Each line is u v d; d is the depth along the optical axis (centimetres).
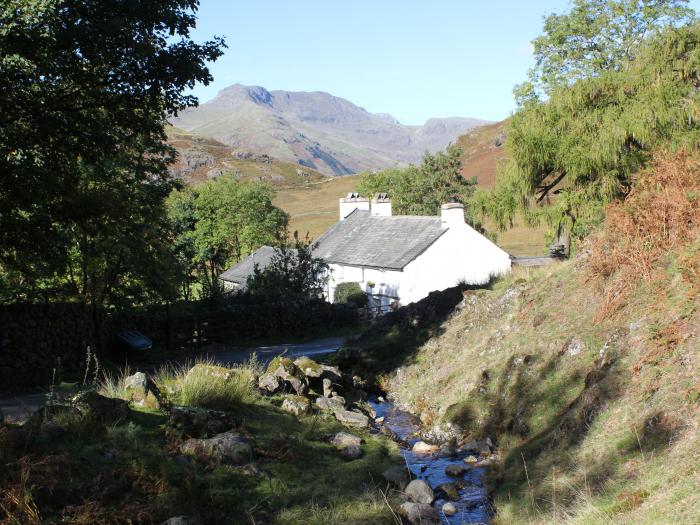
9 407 1368
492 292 1950
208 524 750
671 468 714
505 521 847
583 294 1381
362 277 4400
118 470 788
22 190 1602
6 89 1507
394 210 7056
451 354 1783
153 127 1856
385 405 1733
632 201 1352
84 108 1702
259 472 906
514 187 3416
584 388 1064
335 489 910
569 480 853
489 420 1298
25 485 684
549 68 3612
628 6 3388
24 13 1350
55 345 1981
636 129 2741
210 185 6938
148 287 2723
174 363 2417
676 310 1015
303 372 1625
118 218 2081
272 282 3588
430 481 1070
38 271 2002
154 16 1639
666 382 880
